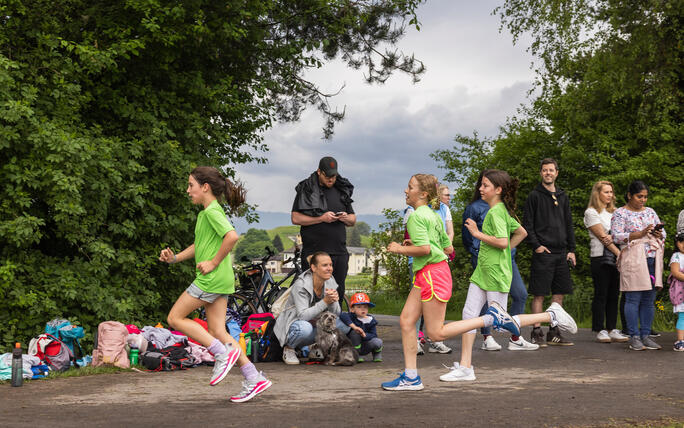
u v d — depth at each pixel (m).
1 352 7.37
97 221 8.67
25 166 7.82
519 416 4.19
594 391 5.11
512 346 7.81
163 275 9.71
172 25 9.52
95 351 6.73
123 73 9.92
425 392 5.11
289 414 4.32
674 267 7.68
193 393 5.21
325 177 7.71
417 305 5.16
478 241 7.90
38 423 4.11
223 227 4.70
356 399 4.84
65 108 8.55
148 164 9.59
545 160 8.13
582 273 17.80
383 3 13.54
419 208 5.14
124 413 4.40
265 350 7.14
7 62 7.51
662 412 4.30
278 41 12.27
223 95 10.88
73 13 9.49
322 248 7.77
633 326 7.73
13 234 7.59
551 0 18.78
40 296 7.80
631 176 16.38
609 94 17.61
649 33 16.22
